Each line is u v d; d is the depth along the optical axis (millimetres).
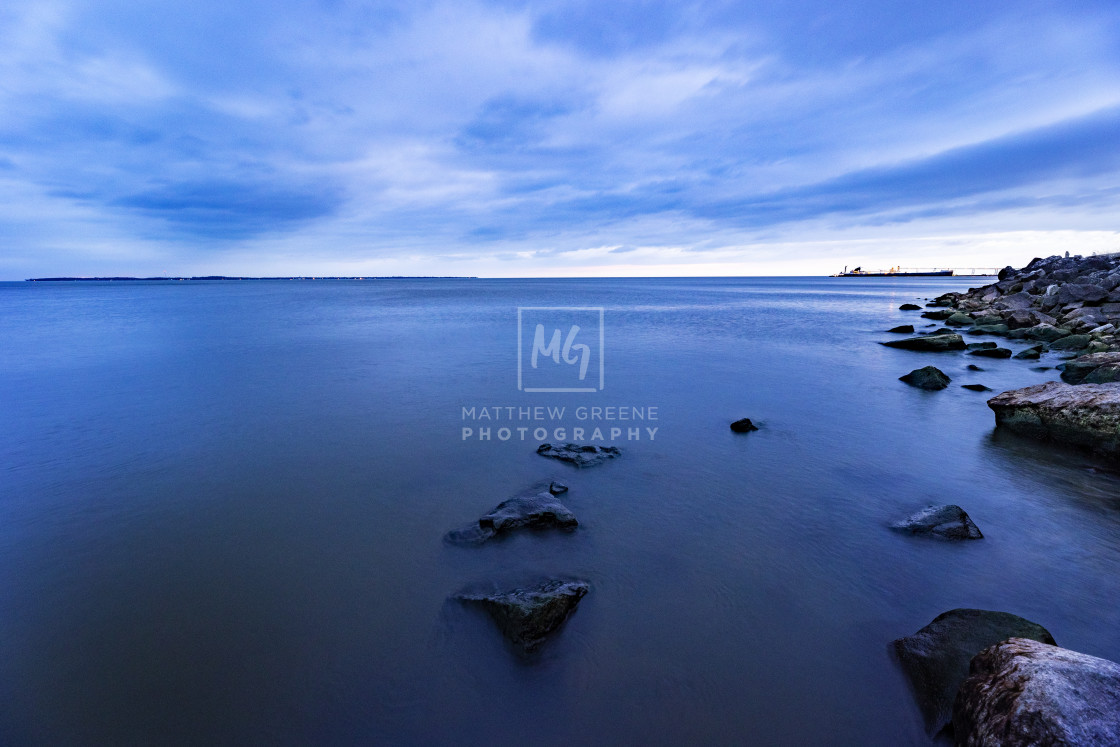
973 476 9438
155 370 19484
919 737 4250
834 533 7367
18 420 12922
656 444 11211
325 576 6398
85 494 8781
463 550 6926
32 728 4348
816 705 4523
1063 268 53938
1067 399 11047
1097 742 3254
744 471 9664
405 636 5336
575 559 6691
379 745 4207
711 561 6652
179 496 8688
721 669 4891
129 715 4453
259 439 11531
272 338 29453
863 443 11312
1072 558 6699
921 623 5527
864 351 25031
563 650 5102
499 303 68688
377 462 10133
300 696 4633
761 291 119688
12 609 5852
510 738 4258
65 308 57031
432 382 17391
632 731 4293
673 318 44906
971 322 37750
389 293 106188
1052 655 3984
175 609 5816
